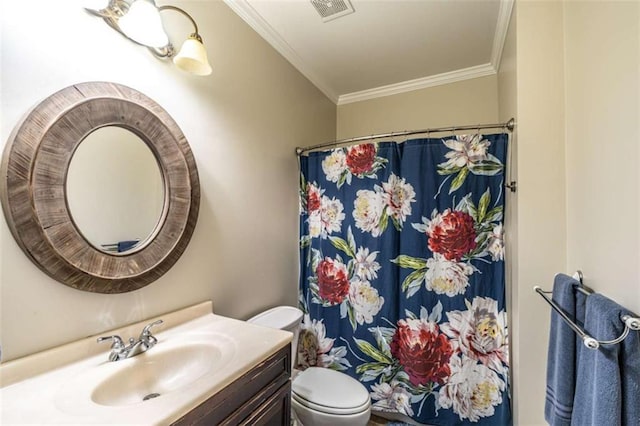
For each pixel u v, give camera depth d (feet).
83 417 2.19
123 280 3.39
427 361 5.54
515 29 4.67
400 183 5.87
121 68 3.47
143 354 3.21
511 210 4.92
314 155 6.84
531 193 4.35
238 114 5.30
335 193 6.50
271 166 6.18
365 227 6.11
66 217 2.94
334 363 6.31
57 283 2.91
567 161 4.14
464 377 5.32
